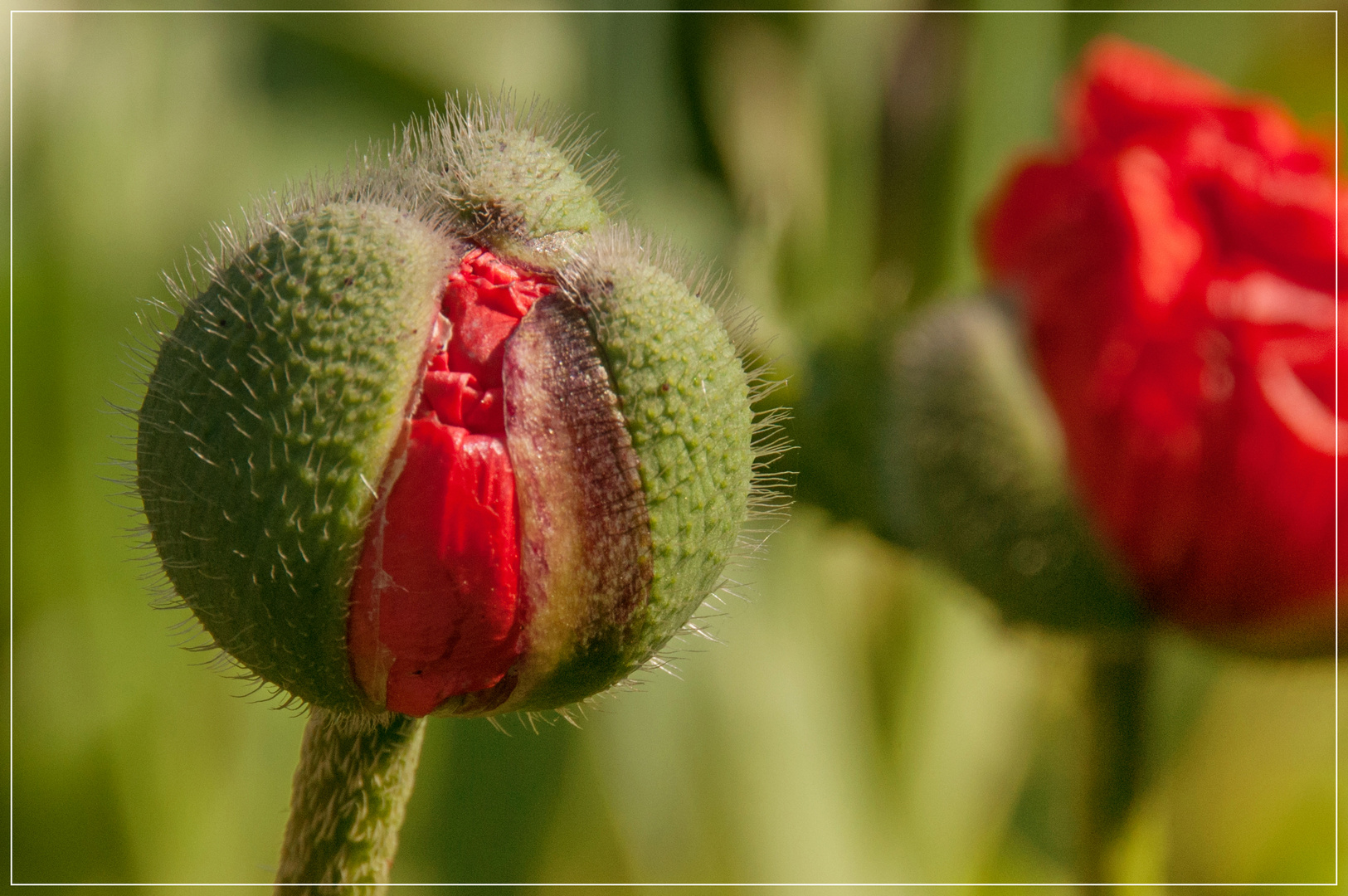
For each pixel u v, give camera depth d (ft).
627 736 1.15
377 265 0.89
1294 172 1.07
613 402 0.89
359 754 0.93
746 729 1.16
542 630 0.89
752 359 0.97
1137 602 1.06
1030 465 1.05
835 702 1.17
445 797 1.14
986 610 1.08
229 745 1.18
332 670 0.90
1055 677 1.08
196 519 0.89
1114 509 1.05
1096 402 1.05
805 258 1.25
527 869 1.14
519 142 0.91
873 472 1.07
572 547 0.89
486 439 0.89
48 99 1.18
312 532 0.89
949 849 1.20
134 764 1.14
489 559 0.89
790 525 1.16
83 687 1.16
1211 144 1.07
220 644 0.90
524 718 1.14
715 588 0.93
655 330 0.89
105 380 1.17
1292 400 1.04
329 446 0.89
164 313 0.93
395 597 0.89
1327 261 1.05
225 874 1.16
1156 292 1.05
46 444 1.16
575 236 0.91
